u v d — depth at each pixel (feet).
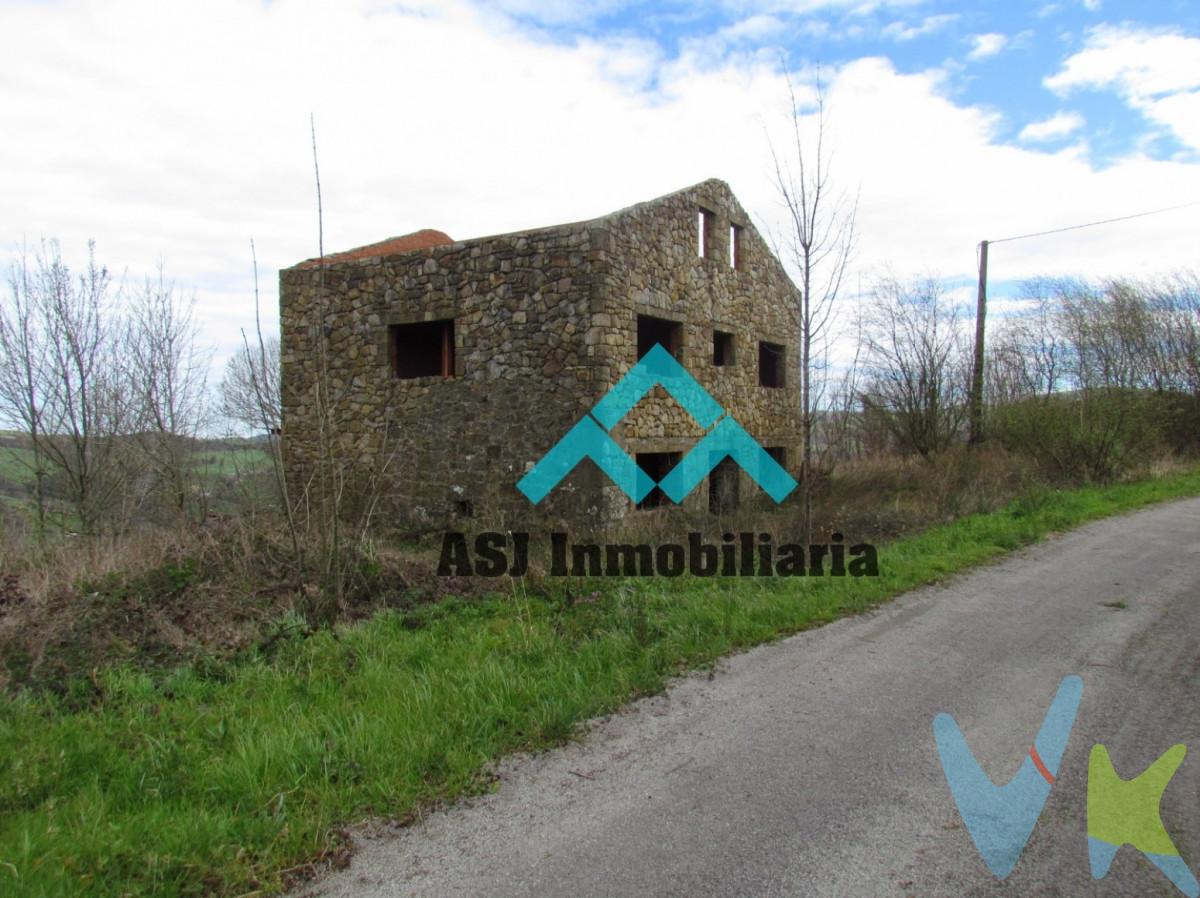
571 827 10.50
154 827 10.43
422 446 39.55
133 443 48.78
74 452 46.73
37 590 20.79
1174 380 68.80
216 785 11.62
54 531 41.60
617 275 35.78
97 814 10.68
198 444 52.24
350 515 40.78
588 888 9.09
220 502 43.29
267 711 14.71
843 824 10.38
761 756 12.51
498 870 9.53
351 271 41.83
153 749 12.60
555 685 15.55
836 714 14.16
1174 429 66.28
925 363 59.52
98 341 47.52
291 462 43.68
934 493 41.37
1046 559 27.84
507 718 14.10
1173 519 36.50
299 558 21.98
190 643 18.53
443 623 21.07
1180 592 22.59
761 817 10.61
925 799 11.01
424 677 16.05
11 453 45.60
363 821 10.80
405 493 39.91
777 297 52.42
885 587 23.48
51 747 12.80
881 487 46.98
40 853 9.61
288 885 9.38
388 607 22.43
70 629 18.61
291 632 19.29
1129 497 43.29
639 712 14.51
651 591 23.24
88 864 9.53
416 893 9.12
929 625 19.77
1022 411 53.67
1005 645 18.04
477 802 11.27
